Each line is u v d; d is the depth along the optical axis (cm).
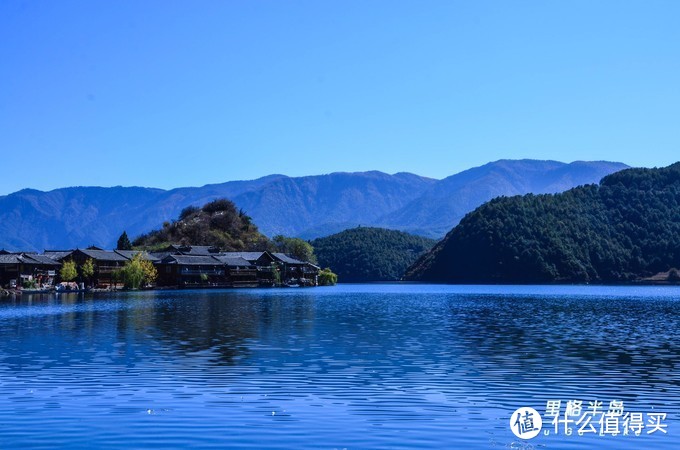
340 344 6103
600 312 10462
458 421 3403
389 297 16062
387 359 5188
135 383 4238
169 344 6066
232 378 4403
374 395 3916
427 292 19950
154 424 3325
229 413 3516
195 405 3681
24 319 8638
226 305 12056
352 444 3047
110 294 16600
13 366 4850
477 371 4684
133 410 3572
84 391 4006
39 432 3200
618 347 5934
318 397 3875
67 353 5491
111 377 4431
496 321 8638
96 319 8669
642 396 3962
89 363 4978
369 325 7975
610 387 4194
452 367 4850
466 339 6519
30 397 3853
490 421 3412
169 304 12256
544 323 8350
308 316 9406
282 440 3095
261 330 7325
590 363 5047
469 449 3014
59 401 3762
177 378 4409
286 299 14700
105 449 2973
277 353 5509
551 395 3969
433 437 3156
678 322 8550
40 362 5028
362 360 5138
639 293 19000
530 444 3091
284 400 3797
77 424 3322
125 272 19562
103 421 3372
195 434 3175
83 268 19288
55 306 11481
